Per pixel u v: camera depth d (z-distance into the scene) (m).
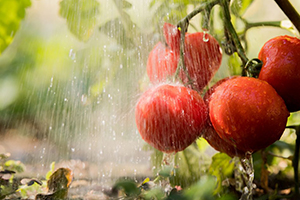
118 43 0.97
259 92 0.65
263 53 0.68
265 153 0.85
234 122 0.65
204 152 0.92
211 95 0.68
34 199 0.77
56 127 1.44
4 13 0.80
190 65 0.72
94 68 1.07
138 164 1.09
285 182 0.90
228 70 0.88
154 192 0.71
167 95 0.68
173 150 0.69
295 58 0.66
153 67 0.73
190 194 0.69
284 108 0.65
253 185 0.79
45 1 1.40
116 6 0.94
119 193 0.82
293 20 0.75
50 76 1.48
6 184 0.81
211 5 0.72
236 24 0.87
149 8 0.94
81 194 0.84
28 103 1.60
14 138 1.51
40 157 1.24
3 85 1.65
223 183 0.79
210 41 0.73
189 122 0.67
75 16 0.94
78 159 1.18
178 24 0.72
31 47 1.49
